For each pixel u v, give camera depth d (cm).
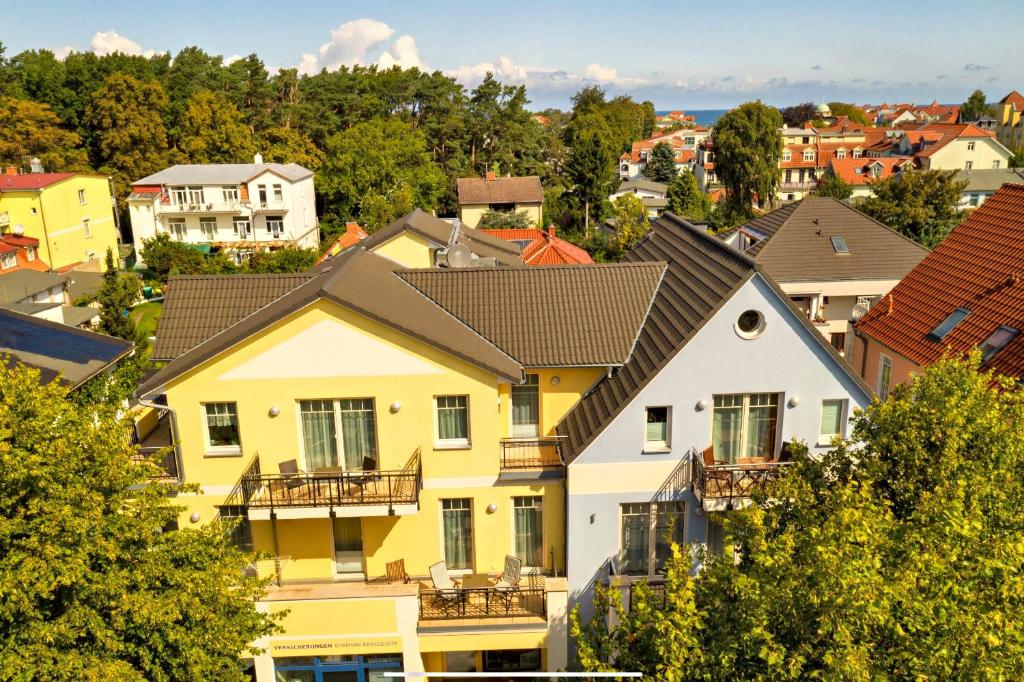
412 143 10088
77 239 7600
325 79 11481
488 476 1992
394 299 2062
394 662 2034
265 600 1927
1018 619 1178
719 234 4922
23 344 2275
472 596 1997
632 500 1978
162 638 1400
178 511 1566
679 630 1262
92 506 1342
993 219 2883
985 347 2416
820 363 1920
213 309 2195
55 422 1420
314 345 1884
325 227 9419
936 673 1124
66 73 10181
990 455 1390
